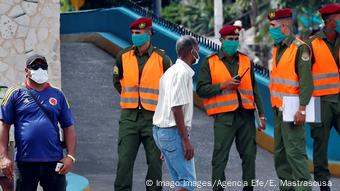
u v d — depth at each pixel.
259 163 23.86
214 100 18.50
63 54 33.50
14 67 18.94
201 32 61.12
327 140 19.08
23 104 14.17
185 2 62.94
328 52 19.05
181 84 14.96
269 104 25.55
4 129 14.19
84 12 36.44
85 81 30.41
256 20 48.84
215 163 18.50
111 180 21.02
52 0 19.14
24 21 18.98
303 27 41.91
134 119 17.72
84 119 26.78
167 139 15.18
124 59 18.00
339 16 18.97
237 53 18.70
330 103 18.94
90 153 23.78
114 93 29.50
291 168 17.88
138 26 17.77
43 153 14.16
